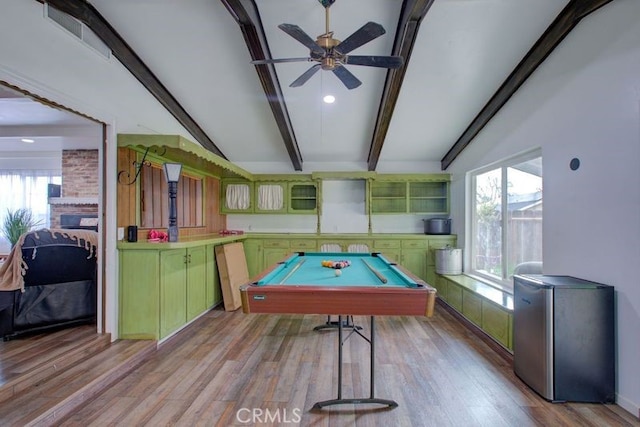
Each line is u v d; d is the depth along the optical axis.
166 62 3.74
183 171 4.80
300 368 3.01
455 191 5.69
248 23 2.98
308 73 2.89
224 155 6.07
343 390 2.63
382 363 3.12
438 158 6.07
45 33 2.61
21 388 2.37
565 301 2.42
